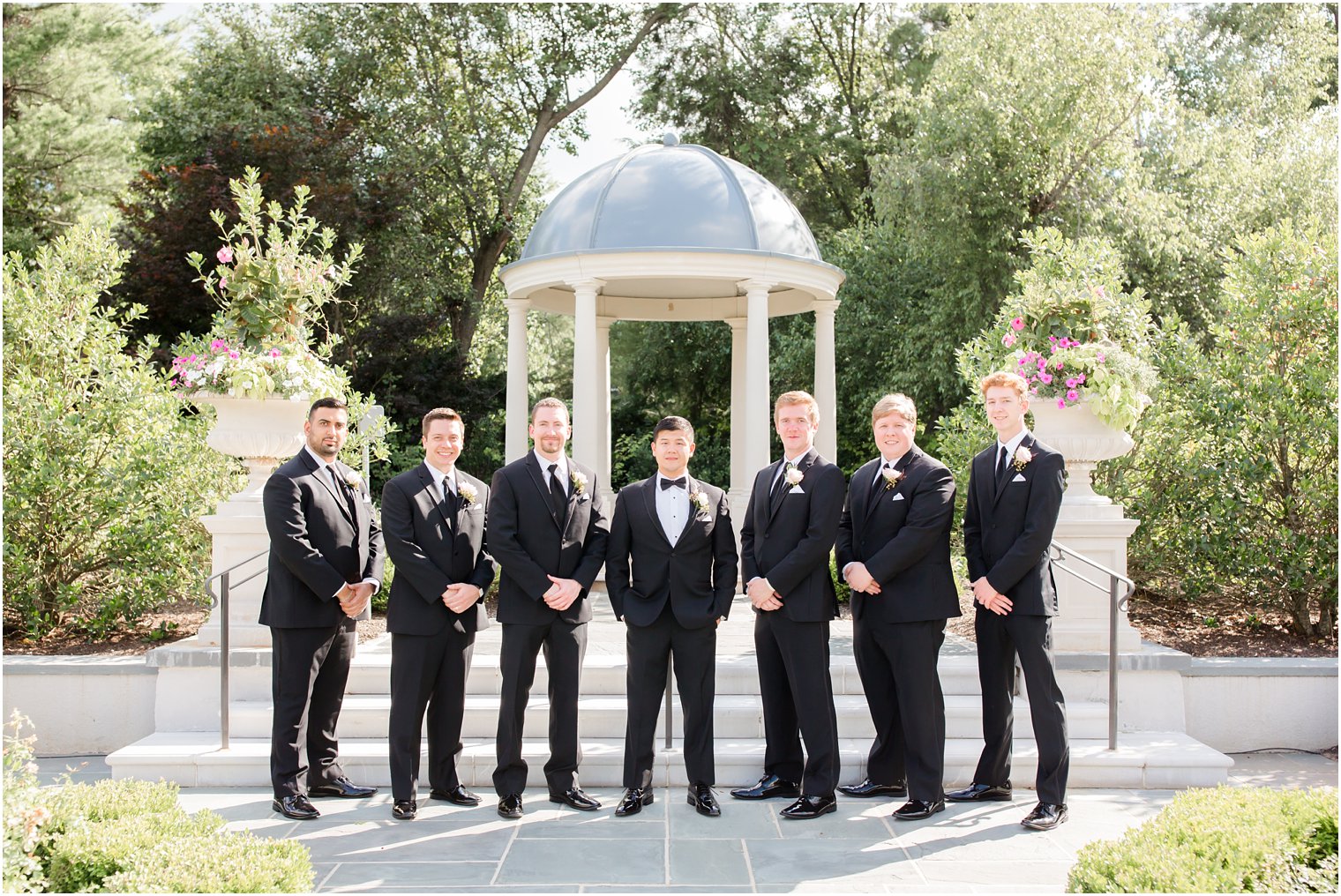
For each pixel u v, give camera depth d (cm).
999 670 550
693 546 539
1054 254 883
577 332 987
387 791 582
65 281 841
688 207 998
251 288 727
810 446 554
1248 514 790
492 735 628
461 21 2242
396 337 1970
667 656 556
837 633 781
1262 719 679
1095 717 629
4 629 797
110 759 590
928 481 539
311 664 555
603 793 582
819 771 534
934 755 534
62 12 1773
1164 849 357
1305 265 799
